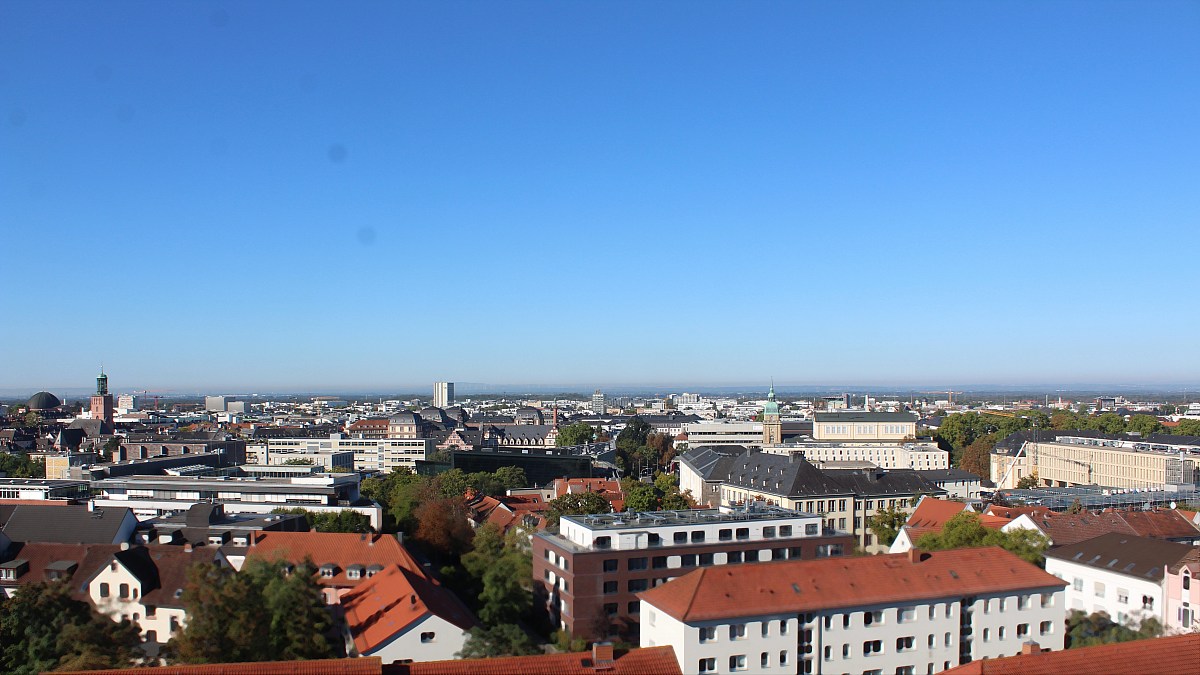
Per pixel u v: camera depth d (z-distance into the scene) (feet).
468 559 471.62
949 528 450.30
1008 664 240.32
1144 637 324.60
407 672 230.48
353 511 533.96
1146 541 399.03
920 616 335.26
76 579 399.44
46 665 292.40
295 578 325.21
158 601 385.09
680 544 413.18
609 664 242.58
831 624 324.80
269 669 223.30
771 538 429.38
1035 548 436.35
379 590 373.61
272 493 609.01
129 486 629.92
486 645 312.50
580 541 413.39
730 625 312.50
